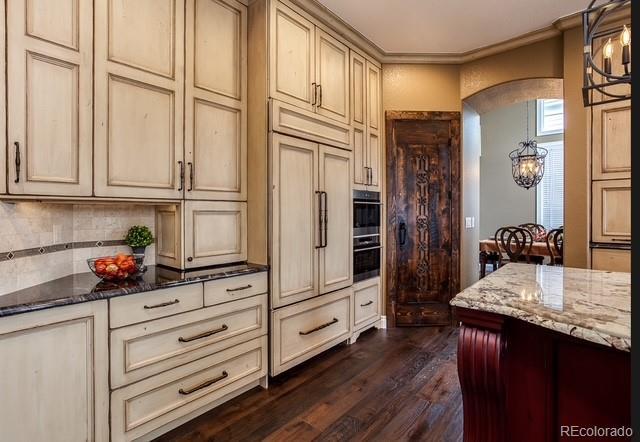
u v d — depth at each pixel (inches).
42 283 71.8
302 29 106.3
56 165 64.6
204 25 89.1
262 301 93.8
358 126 130.6
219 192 93.0
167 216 90.9
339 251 119.7
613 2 52.8
